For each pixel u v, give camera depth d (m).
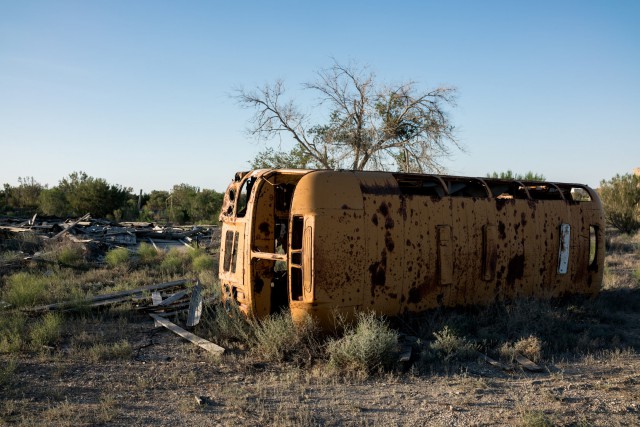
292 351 7.07
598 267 10.35
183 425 4.84
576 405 5.35
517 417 5.02
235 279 8.16
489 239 8.59
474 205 8.57
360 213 7.29
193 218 42.41
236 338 8.07
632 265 16.05
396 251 7.58
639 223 25.89
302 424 4.82
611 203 27.12
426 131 26.98
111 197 41.41
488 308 8.62
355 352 6.48
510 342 7.40
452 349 7.11
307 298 6.98
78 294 10.70
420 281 7.86
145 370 6.61
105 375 6.37
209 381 6.20
